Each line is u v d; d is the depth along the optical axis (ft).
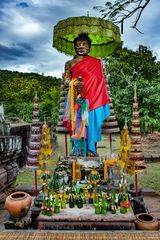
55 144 54.24
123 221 14.40
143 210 16.96
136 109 17.21
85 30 17.25
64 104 19.19
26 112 79.15
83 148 18.65
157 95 61.77
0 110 24.77
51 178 18.08
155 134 64.28
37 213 15.92
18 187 22.11
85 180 17.12
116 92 65.16
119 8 28.25
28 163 17.66
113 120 19.11
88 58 18.38
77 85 17.70
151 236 13.15
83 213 14.90
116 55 73.56
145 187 24.44
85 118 17.80
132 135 17.13
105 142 60.34
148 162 38.91
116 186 17.85
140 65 73.77
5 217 16.58
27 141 38.42
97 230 14.07
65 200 15.72
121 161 16.53
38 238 12.98
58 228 14.39
